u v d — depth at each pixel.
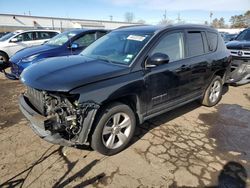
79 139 2.91
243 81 6.78
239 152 3.49
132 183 2.78
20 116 4.53
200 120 4.57
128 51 3.62
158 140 3.75
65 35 7.61
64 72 3.09
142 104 3.48
